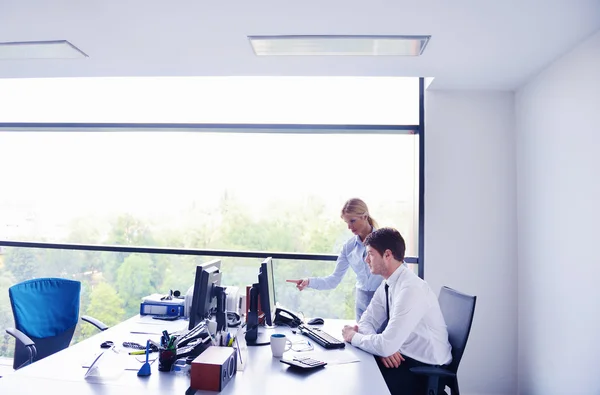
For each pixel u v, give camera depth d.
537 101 3.02
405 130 3.51
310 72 3.04
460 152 3.41
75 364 1.88
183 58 2.82
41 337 2.80
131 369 1.83
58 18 2.32
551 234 2.81
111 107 3.71
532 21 2.27
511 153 3.39
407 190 3.54
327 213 3.54
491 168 3.39
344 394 1.62
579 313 2.48
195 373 1.62
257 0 2.11
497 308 3.32
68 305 2.94
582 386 2.45
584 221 2.44
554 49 2.61
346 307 3.46
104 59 2.87
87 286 3.71
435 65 2.89
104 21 2.35
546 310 2.87
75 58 2.85
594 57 2.38
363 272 2.99
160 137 3.71
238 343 1.95
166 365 1.81
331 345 2.21
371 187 3.55
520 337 3.25
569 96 2.62
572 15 2.21
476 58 2.76
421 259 3.42
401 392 2.11
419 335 2.17
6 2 2.17
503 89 3.39
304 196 3.57
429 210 3.40
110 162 3.75
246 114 3.59
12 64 2.96
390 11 2.20
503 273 3.34
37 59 2.88
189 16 2.28
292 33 2.45
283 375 1.80
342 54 2.71
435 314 2.22
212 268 2.30
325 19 2.29
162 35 2.50
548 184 2.86
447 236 3.38
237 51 2.70
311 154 3.59
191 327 2.09
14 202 3.84
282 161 3.60
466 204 3.39
